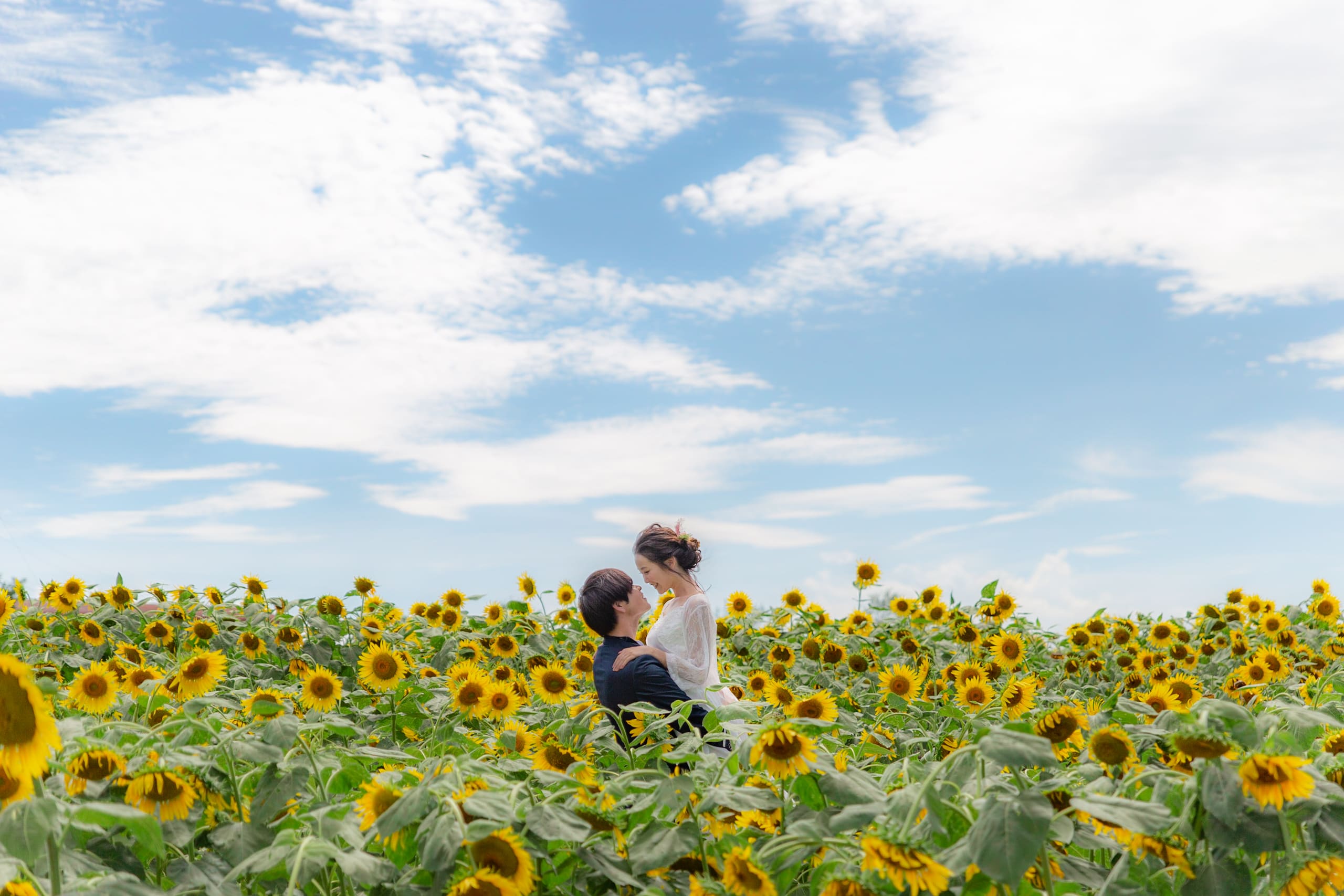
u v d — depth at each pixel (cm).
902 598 841
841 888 212
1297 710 267
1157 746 296
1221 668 770
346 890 247
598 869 233
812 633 802
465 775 253
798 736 251
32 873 203
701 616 522
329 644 658
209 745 273
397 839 245
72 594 691
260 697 315
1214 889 219
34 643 640
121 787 245
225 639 671
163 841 213
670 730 431
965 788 237
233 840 244
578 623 830
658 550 536
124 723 281
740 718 300
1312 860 212
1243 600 905
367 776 285
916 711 538
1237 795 215
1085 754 286
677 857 233
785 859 232
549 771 262
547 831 225
